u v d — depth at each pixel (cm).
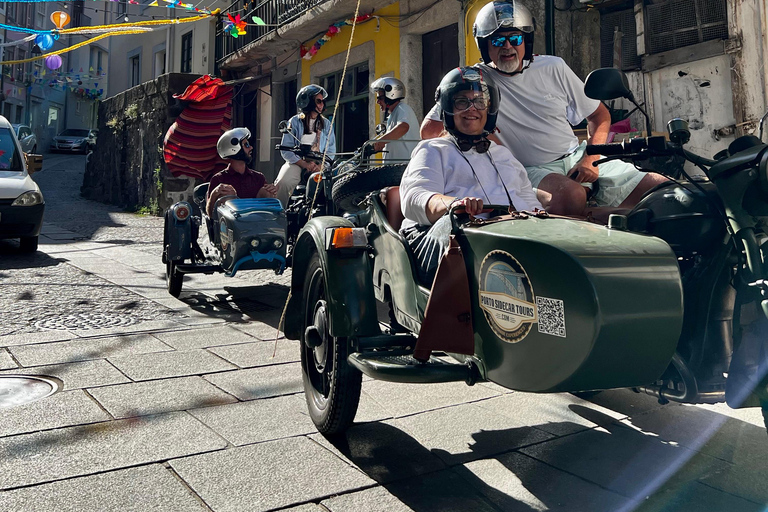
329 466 268
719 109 715
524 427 311
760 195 207
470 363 223
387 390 368
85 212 1599
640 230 241
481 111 289
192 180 1498
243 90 1800
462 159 293
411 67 1131
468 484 252
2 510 226
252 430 306
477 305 215
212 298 646
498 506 235
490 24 366
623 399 349
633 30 799
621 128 743
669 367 224
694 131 739
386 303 312
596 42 843
